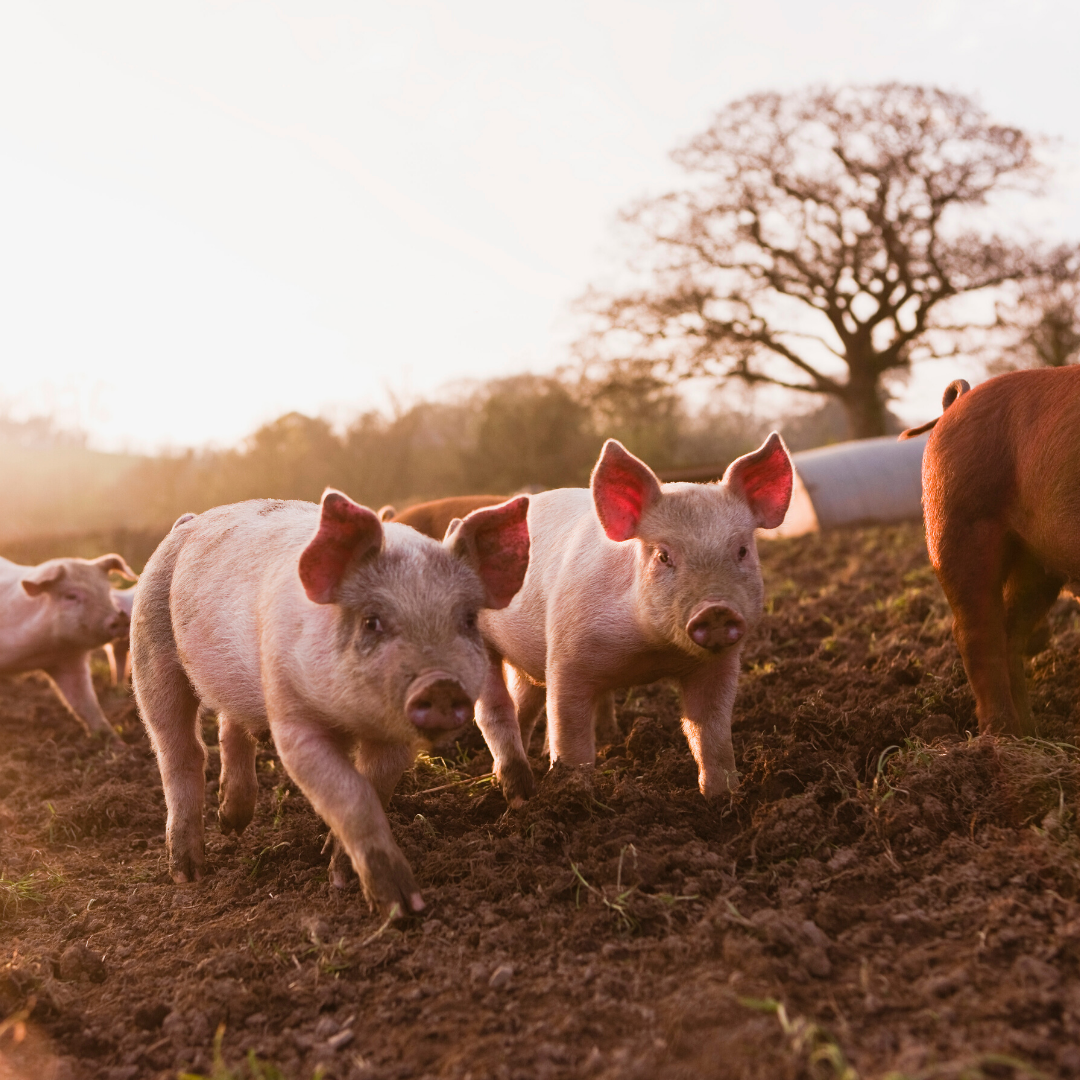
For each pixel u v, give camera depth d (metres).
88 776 7.33
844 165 39.44
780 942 3.43
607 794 4.88
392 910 4.04
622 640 5.03
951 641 6.95
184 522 5.48
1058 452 4.57
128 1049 3.53
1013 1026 2.92
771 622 9.58
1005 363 38.50
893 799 4.36
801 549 16.55
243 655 4.64
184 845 5.14
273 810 6.03
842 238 39.81
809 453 21.36
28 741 8.85
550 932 3.87
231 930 4.34
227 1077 3.13
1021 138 37.88
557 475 41.44
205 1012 3.59
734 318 40.44
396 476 42.25
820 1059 2.87
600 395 40.97
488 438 42.66
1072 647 6.65
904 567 12.54
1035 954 3.23
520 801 5.33
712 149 39.88
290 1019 3.57
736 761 5.59
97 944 4.49
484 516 4.27
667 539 4.79
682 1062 2.96
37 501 40.34
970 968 3.22
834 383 40.75
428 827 5.06
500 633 5.73
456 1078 3.06
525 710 6.38
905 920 3.53
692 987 3.30
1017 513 4.87
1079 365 4.81
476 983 3.57
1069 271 37.31
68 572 9.05
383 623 4.00
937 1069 2.72
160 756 5.29
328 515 4.00
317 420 43.22
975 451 5.00
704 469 25.27
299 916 4.38
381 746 4.59
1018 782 4.28
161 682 5.21
